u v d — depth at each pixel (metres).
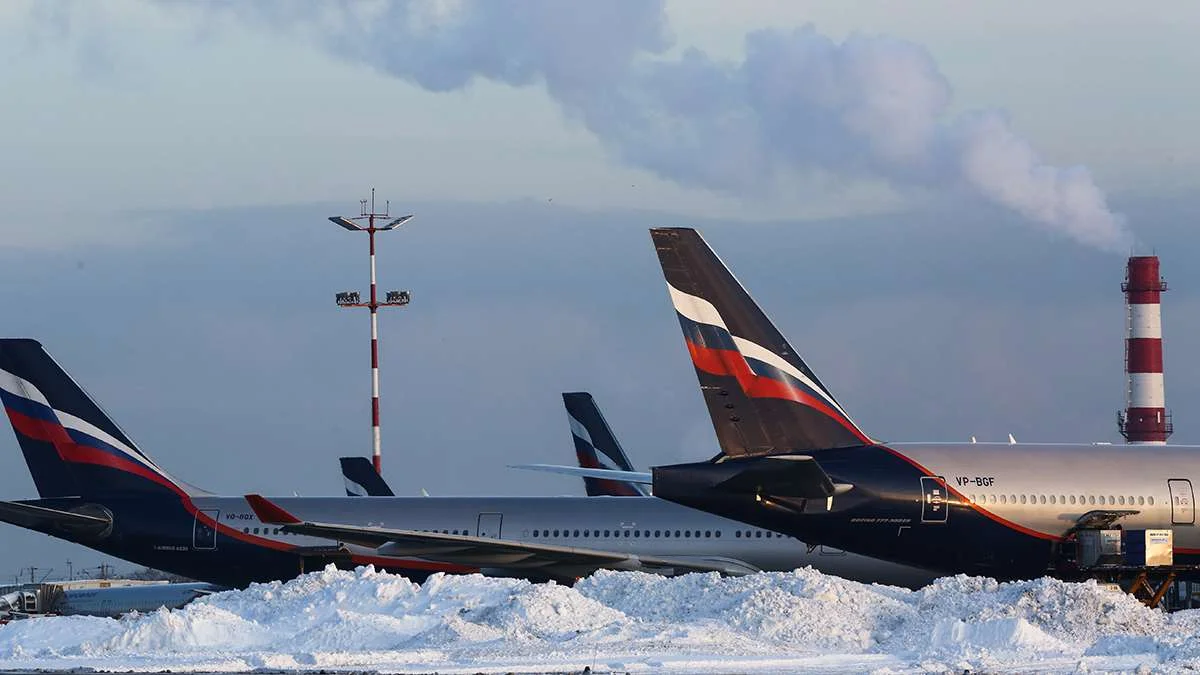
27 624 175.62
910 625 153.50
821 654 143.12
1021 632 144.38
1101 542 199.00
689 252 193.50
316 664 140.12
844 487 195.88
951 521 198.50
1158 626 151.25
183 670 137.00
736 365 194.25
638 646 144.62
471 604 173.12
